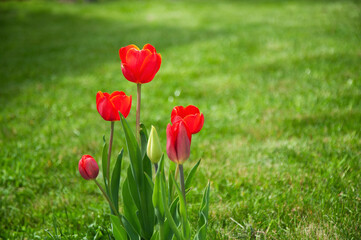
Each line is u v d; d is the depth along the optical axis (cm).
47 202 317
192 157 380
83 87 695
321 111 466
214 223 260
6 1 2188
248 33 1073
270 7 1655
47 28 1512
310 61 702
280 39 941
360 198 271
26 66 904
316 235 232
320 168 327
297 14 1360
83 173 185
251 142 407
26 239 266
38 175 366
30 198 336
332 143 371
